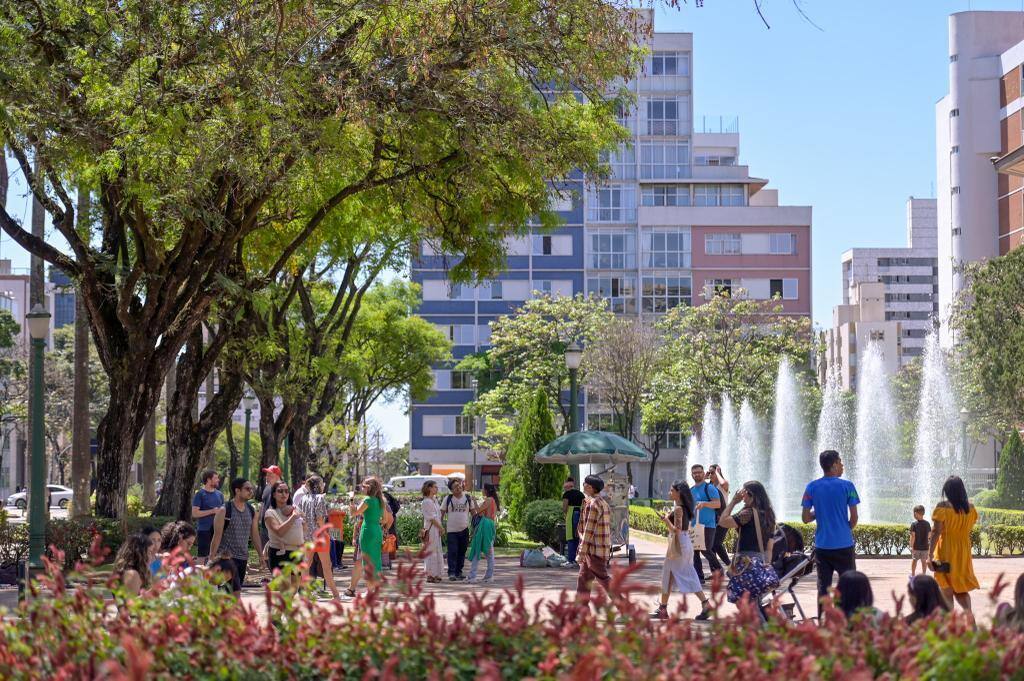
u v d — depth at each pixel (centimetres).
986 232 7950
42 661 545
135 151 1709
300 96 1791
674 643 548
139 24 1747
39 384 1712
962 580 1205
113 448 2195
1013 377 4741
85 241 2248
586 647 532
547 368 6488
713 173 8731
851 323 11781
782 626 591
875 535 2481
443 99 1859
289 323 3547
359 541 1602
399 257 3569
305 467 4025
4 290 10462
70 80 1836
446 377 8469
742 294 6675
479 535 1903
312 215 2308
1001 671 525
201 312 2203
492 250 2377
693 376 6341
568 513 2277
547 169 2072
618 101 2227
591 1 1841
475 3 1797
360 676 554
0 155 1994
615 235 8650
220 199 1956
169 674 539
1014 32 8038
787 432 5475
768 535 1170
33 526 1677
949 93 8156
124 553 907
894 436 4162
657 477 8350
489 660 528
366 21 1789
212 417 2598
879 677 535
